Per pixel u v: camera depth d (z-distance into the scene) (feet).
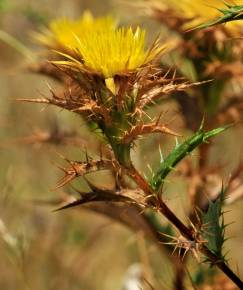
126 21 1.62
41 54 1.51
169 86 1.10
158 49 1.10
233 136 2.21
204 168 1.46
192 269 1.52
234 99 1.48
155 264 2.02
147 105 1.15
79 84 1.11
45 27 1.88
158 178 1.13
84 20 1.35
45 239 2.21
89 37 1.10
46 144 1.54
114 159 1.11
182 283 1.44
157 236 1.44
